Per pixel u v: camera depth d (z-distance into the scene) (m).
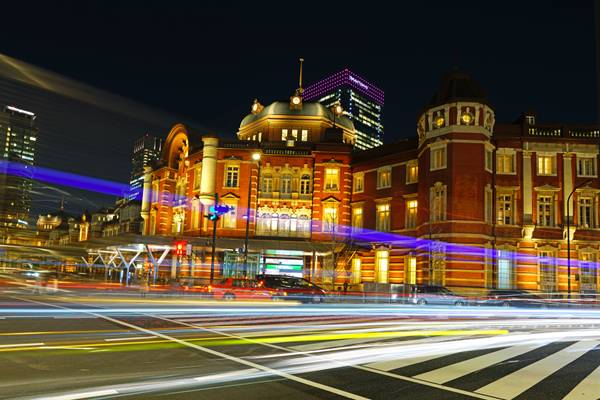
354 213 48.50
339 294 38.91
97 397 7.54
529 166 40.44
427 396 8.16
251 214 49.03
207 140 49.94
